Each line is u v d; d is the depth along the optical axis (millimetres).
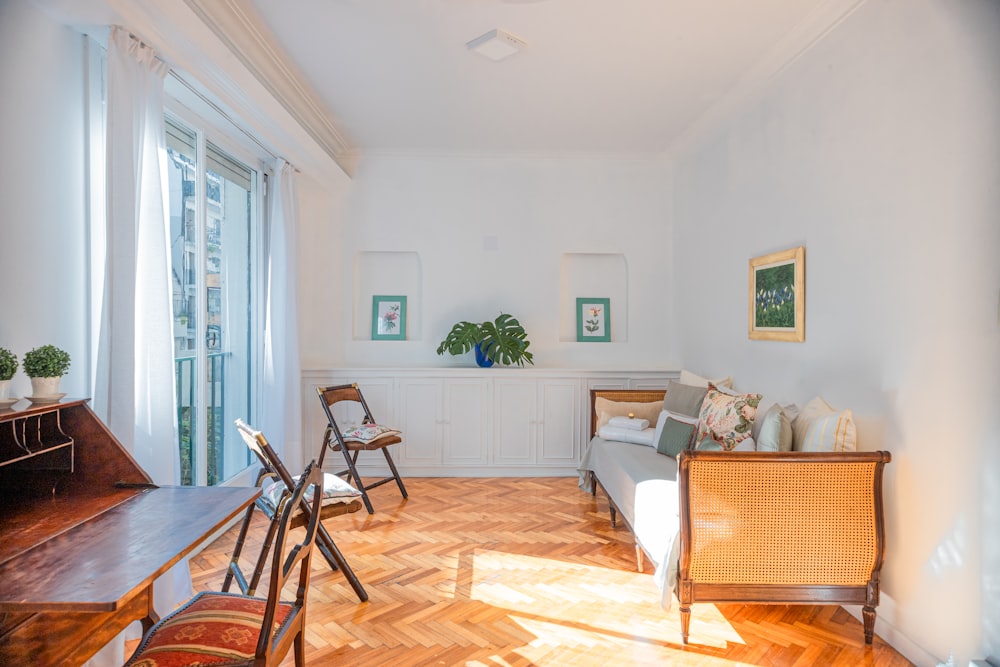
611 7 2934
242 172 4352
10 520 1766
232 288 4203
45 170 2281
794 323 3320
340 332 5438
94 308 2523
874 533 2404
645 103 4211
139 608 1831
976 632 2104
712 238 4582
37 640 1490
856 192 2797
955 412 2205
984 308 2094
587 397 5219
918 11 2395
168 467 2697
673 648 2410
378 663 2271
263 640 1516
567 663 2293
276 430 4469
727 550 2404
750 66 3590
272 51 3396
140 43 2520
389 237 5441
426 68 3654
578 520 4012
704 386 4043
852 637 2520
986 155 2088
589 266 5656
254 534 3701
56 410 2000
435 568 3176
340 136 4992
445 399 5188
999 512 2029
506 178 5473
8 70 2117
